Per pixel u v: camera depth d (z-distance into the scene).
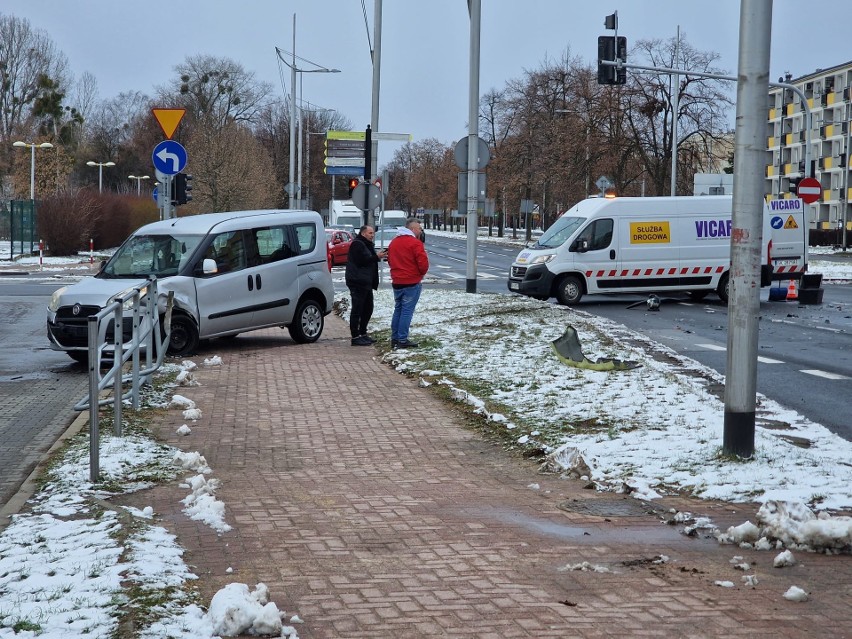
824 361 15.80
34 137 87.06
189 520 6.84
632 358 14.41
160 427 10.40
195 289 16.28
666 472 8.12
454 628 4.82
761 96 8.31
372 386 13.17
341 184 124.56
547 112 71.81
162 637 4.63
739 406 8.39
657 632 4.77
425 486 7.97
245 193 68.56
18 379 14.37
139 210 66.62
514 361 14.39
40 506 7.20
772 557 6.05
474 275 28.25
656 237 27.77
